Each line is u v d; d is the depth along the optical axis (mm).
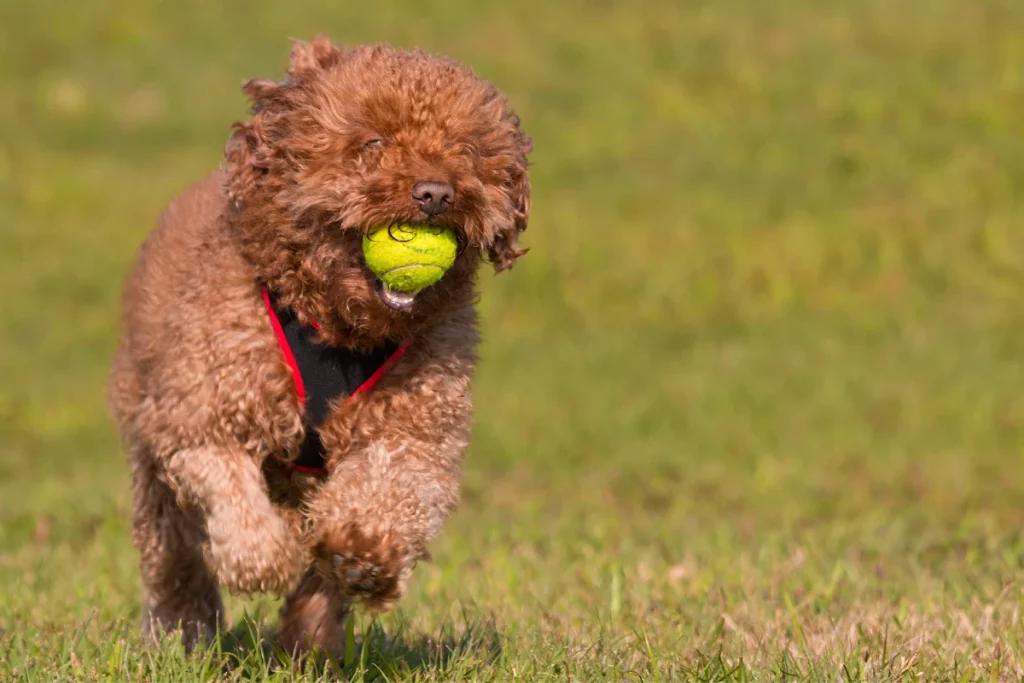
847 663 6375
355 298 6125
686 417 17344
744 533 11961
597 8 34062
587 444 16344
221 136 28922
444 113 6176
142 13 34281
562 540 10703
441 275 6016
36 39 32875
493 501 13938
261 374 6211
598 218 24672
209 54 32375
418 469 6281
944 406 17531
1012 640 6695
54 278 23078
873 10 33062
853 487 14523
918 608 7609
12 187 26406
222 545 6090
